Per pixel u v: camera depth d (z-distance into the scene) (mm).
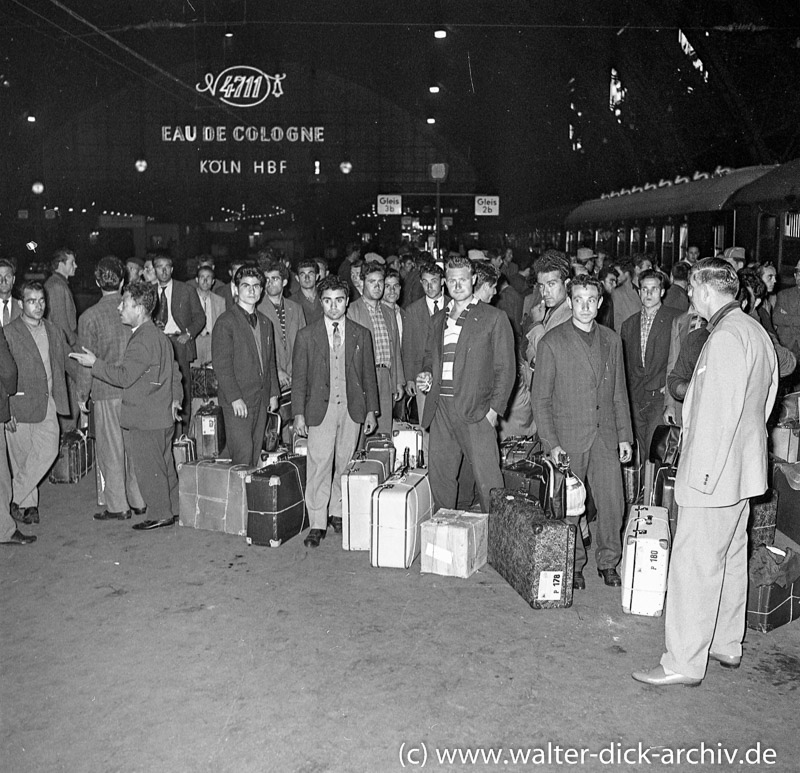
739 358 4078
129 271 11266
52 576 5840
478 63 35938
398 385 8070
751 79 19453
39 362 6824
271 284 8359
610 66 26141
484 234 47562
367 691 4297
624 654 4699
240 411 6938
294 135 35125
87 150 43562
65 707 4168
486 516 6023
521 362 7504
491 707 4148
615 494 5617
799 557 5148
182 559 6156
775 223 13211
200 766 3697
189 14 34219
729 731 3961
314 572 5887
